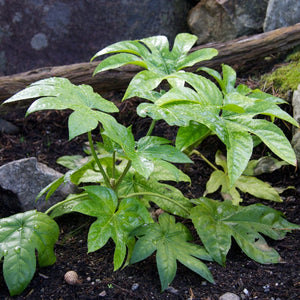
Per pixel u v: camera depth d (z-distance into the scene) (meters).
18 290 0.97
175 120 0.95
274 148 0.97
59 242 1.10
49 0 1.49
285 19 1.45
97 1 1.51
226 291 0.99
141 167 0.94
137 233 1.02
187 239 1.05
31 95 0.96
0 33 1.49
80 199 1.10
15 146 1.36
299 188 1.19
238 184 1.19
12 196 1.16
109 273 1.03
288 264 1.02
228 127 1.00
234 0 1.50
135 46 1.09
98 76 1.34
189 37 1.14
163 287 0.97
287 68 1.36
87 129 0.92
